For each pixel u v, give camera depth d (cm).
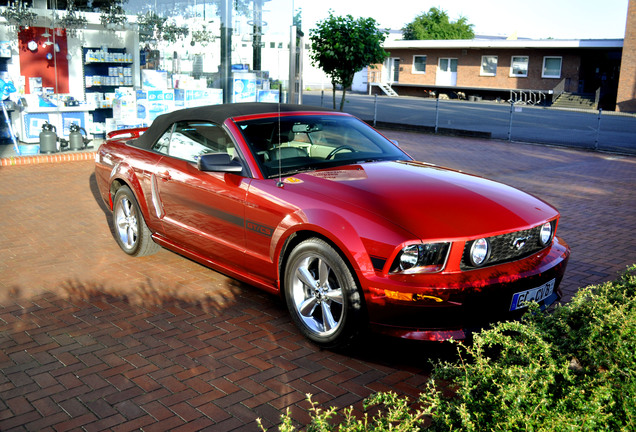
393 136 1903
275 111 484
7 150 1227
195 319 427
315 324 385
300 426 294
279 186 401
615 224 755
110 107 1428
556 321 288
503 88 4225
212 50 1263
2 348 379
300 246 378
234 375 346
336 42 1866
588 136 1948
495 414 201
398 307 334
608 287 322
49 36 1384
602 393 213
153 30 1395
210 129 469
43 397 320
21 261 558
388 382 341
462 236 337
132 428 291
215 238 453
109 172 583
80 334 400
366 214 353
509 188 430
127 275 521
